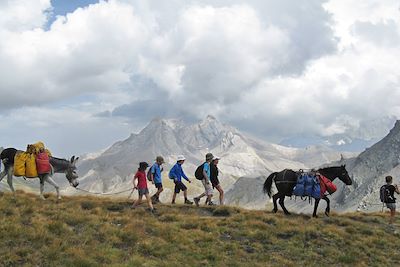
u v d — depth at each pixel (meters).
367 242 21.12
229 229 20.81
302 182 24.25
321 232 21.61
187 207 25.52
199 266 16.19
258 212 24.58
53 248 15.53
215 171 26.55
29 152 23.69
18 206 21.28
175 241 18.39
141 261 15.46
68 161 26.17
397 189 25.48
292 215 24.88
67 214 19.98
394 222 26.22
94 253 15.63
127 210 23.09
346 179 25.33
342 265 18.36
